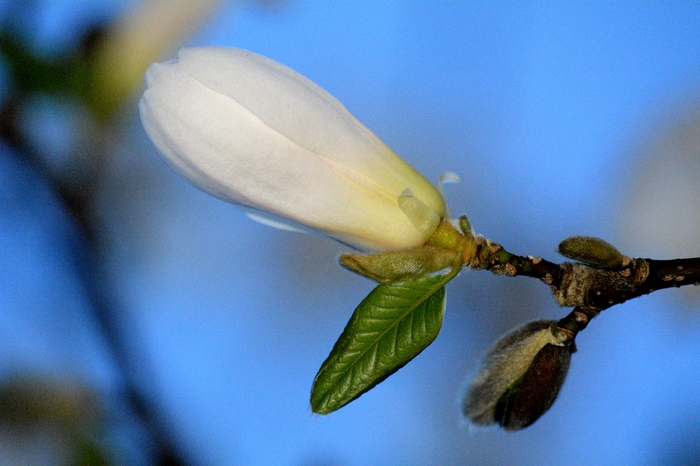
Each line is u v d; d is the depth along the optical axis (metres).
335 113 0.58
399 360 0.57
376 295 0.58
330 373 0.57
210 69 0.57
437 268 0.58
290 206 0.58
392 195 0.58
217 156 0.57
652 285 0.58
